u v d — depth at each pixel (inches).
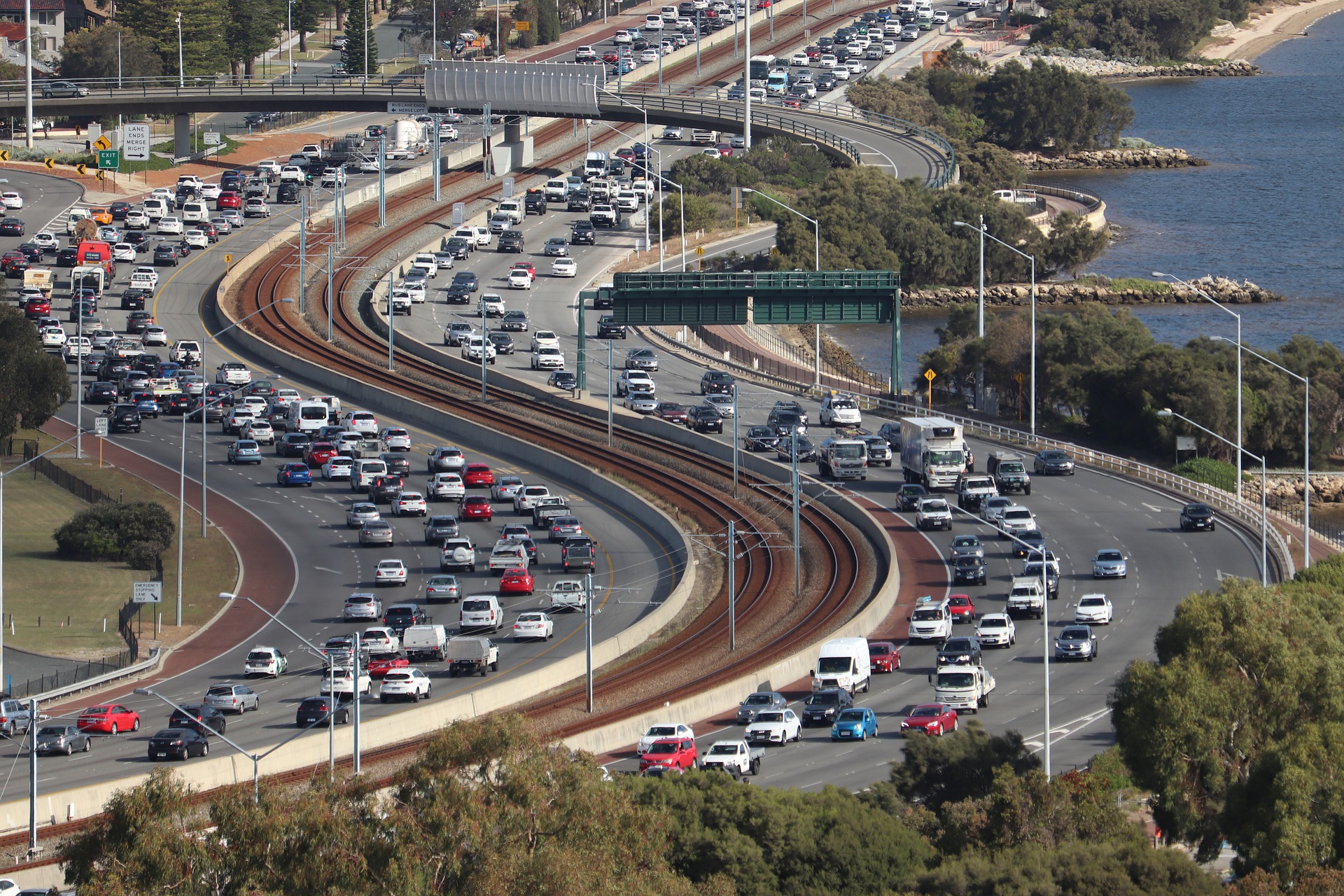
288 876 7426.2
